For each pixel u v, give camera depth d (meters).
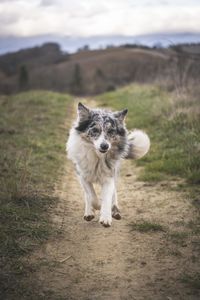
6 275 5.15
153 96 18.19
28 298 4.77
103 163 6.95
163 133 12.00
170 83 19.06
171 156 10.01
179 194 7.91
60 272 5.36
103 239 6.30
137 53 67.94
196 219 6.79
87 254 5.86
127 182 8.95
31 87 70.75
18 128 13.02
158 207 7.41
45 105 18.88
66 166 10.02
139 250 5.93
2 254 5.58
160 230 6.48
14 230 6.23
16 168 8.80
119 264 5.59
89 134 6.88
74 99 23.17
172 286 5.04
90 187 7.09
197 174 8.59
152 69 25.58
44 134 12.56
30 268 5.36
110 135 6.90
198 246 5.94
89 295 4.89
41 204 7.34
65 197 7.95
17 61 104.75
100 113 7.07
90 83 60.19
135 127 13.45
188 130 11.42
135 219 6.97
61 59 94.06
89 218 6.82
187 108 12.89
